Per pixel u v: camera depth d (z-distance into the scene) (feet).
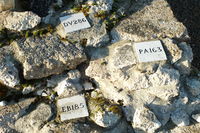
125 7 4.40
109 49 4.03
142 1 4.51
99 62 3.93
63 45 3.97
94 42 4.01
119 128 3.71
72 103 3.79
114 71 3.82
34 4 4.48
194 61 5.02
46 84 3.96
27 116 3.76
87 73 3.94
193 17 5.64
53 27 4.18
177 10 5.73
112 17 4.22
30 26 4.12
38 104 3.86
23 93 3.92
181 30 4.06
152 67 3.74
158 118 3.73
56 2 4.43
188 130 3.72
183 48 3.97
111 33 4.12
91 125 3.64
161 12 4.33
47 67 3.84
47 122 3.68
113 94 3.86
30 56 3.86
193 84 3.87
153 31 4.05
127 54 3.87
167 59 3.84
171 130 3.74
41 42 4.01
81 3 4.39
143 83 3.74
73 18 4.21
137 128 3.70
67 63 3.87
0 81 3.83
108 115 3.63
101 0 4.31
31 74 3.82
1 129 3.68
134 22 4.20
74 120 3.65
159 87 3.73
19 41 4.03
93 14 4.23
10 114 3.76
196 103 3.86
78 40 4.01
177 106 3.83
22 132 3.70
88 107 3.77
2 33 4.07
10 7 4.29
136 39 4.01
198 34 5.40
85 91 3.95
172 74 3.72
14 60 3.90
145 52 3.85
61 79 3.98
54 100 3.88
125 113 3.75
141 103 3.75
